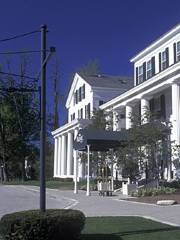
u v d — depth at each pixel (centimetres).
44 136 1162
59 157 6253
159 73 3419
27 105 6291
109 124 4119
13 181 6800
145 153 3006
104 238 1164
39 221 1023
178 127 3192
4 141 7012
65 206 2366
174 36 3625
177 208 2012
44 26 1203
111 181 3269
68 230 1041
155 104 3862
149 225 1404
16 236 1023
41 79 1186
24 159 7150
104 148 3403
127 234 1227
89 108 5569
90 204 2380
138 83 4194
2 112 6750
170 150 3047
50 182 5331
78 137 3453
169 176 3158
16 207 2453
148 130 2991
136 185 3062
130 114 3456
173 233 1238
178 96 3253
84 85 5822
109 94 5544
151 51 4028
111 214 1841
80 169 5331
